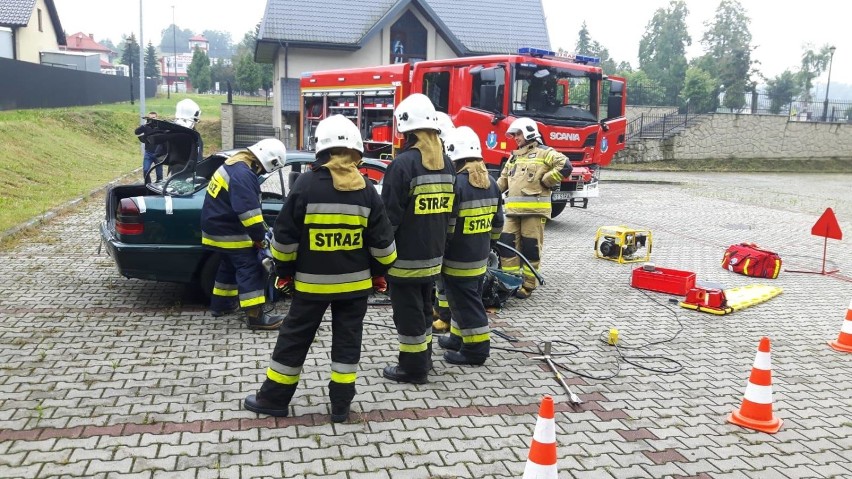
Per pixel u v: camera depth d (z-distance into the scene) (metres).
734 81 48.66
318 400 4.47
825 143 31.89
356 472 3.58
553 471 3.08
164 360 5.03
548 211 7.20
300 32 25.80
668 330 6.51
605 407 4.64
